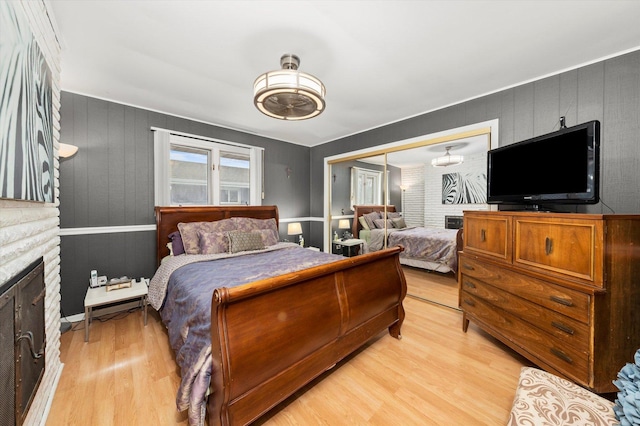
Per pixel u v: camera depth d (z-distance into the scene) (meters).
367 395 1.55
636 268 1.39
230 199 3.76
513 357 1.94
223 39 1.75
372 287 1.95
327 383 1.65
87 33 1.68
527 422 0.90
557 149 1.84
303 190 4.84
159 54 1.93
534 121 2.30
